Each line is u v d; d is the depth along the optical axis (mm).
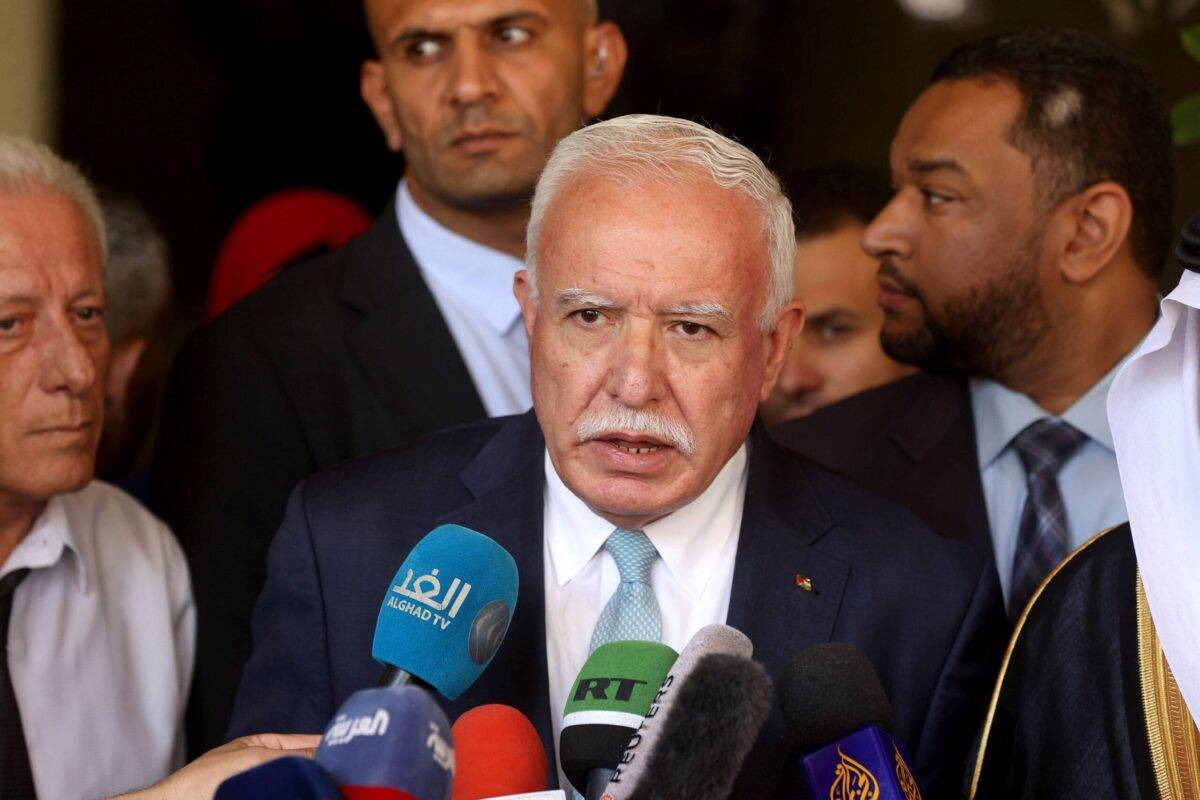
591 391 2430
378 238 3957
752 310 2479
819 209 4508
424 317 3822
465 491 2814
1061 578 2711
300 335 3732
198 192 6777
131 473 4430
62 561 3311
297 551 2820
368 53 6434
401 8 3834
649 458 2445
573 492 2533
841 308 4438
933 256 3537
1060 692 2615
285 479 3602
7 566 3211
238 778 1555
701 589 2711
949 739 2744
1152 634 2521
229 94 6637
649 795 1864
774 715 2631
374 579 2758
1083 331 3514
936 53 6902
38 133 6719
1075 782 2547
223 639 3512
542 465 2775
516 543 2707
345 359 3734
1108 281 3506
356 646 2727
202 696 3514
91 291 3164
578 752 2137
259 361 3680
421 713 1714
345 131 6551
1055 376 3553
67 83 6738
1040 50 3529
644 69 6996
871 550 2799
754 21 7012
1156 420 2480
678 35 6977
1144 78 3566
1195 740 2432
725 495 2789
